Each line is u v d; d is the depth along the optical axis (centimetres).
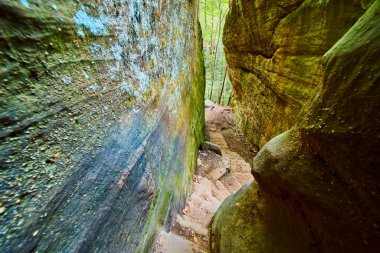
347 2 405
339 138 149
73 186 125
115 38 174
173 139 396
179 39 463
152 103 274
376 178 129
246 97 1054
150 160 259
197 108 814
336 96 160
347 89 151
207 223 432
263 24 730
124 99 194
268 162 236
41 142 102
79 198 130
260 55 813
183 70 527
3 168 85
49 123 107
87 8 136
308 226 186
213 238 352
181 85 498
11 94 88
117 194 179
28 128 95
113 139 172
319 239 175
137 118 223
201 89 938
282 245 212
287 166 205
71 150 123
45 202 104
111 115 170
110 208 169
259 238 244
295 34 561
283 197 219
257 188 288
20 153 92
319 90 190
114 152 173
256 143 963
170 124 376
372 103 131
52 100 109
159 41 306
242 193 343
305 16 519
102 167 155
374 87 132
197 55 877
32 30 96
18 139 91
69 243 123
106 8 158
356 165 141
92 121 143
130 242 213
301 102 553
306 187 178
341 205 151
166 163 341
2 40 84
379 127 126
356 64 148
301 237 194
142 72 239
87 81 138
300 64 551
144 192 237
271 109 774
